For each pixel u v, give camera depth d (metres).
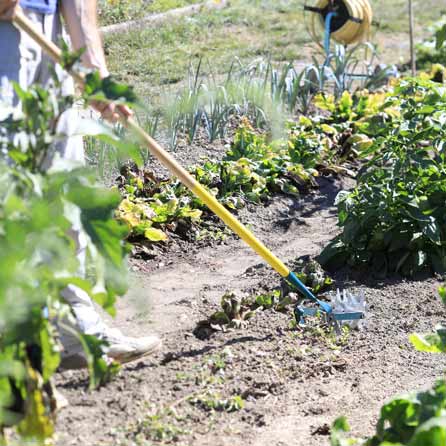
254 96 9.06
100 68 4.56
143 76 10.71
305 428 4.20
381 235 6.20
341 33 10.94
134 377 4.49
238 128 8.96
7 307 2.71
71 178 3.15
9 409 3.33
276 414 4.31
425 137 6.28
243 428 4.15
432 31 14.25
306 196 8.16
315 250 6.84
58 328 4.46
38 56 4.38
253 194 7.82
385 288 6.00
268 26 13.61
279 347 5.02
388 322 5.50
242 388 4.50
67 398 4.22
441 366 4.94
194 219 7.27
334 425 3.45
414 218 6.07
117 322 5.29
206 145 8.81
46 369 3.15
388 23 14.84
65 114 4.50
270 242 7.11
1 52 4.22
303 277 5.86
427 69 12.38
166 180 7.80
